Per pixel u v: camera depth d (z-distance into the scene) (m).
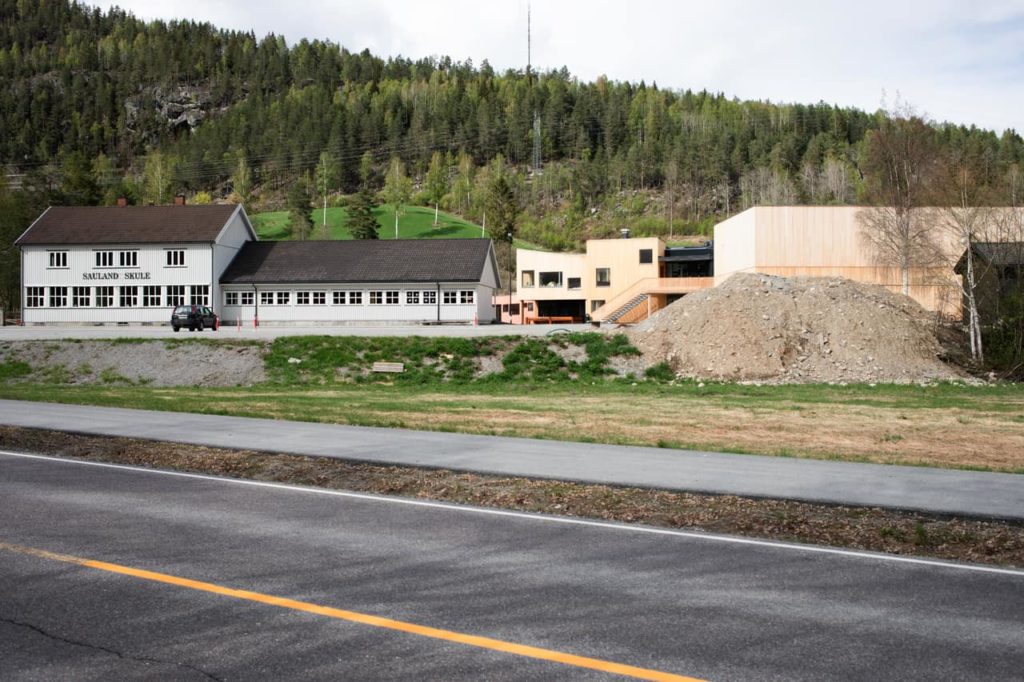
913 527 8.25
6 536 7.75
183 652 4.89
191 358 33.28
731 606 5.87
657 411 20.28
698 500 9.47
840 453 13.04
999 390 27.50
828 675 4.61
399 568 6.77
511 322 88.00
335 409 19.31
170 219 63.19
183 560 6.94
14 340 36.06
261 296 61.41
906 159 51.28
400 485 10.51
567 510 9.21
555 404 22.14
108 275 61.09
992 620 5.61
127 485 10.53
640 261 75.06
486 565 6.89
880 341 34.06
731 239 60.19
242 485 10.58
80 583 6.28
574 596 6.06
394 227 158.75
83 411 18.06
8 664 4.70
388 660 4.78
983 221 38.31
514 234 176.38
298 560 6.98
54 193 105.00
